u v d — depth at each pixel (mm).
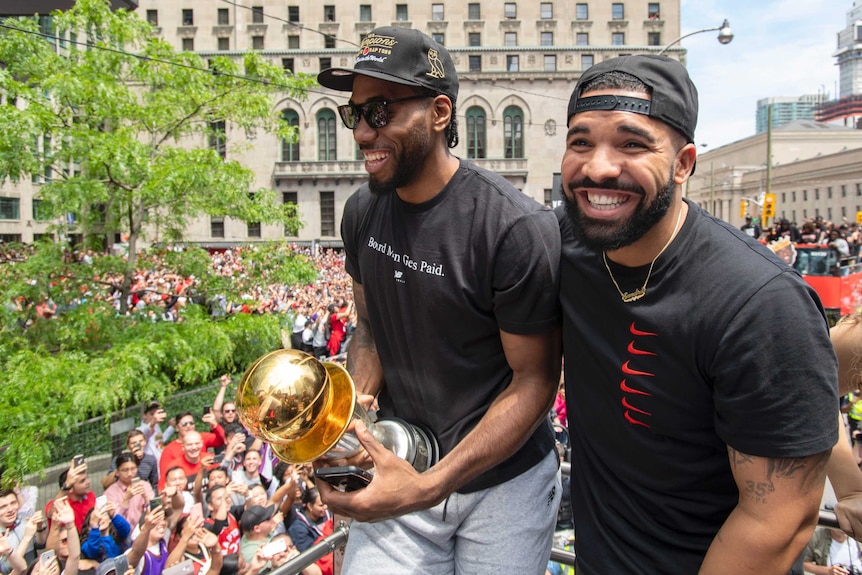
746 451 1452
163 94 9109
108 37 8844
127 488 5840
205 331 8312
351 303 17750
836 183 61031
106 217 9141
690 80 1534
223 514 5262
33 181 8398
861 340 1989
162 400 8172
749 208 74000
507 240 1812
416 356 2029
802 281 1436
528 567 2074
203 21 45000
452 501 2035
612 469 1748
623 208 1470
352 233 2217
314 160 44688
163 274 16172
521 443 1888
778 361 1390
